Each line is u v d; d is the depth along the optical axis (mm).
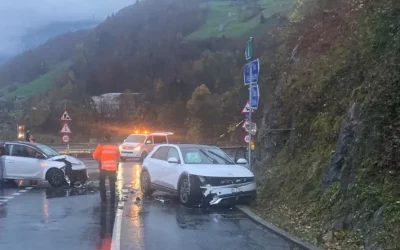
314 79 15719
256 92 15258
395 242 7375
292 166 14133
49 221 11711
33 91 96188
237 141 44812
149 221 11727
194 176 13680
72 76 91562
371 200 8750
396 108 9172
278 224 10953
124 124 65562
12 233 10289
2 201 15211
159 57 82938
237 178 13727
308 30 18422
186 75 69188
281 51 20703
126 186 19000
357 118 10711
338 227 9391
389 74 9602
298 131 14914
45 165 19000
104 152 14922
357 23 14102
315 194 11500
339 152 11023
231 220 11938
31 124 65000
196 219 12031
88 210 13367
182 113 59688
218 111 51188
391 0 11078
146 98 68250
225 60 70375
